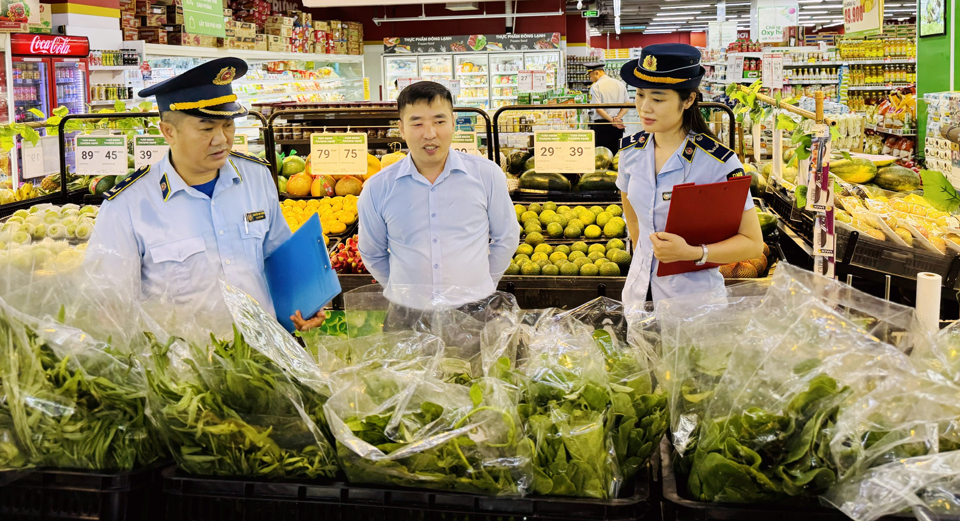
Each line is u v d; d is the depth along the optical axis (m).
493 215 2.72
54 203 4.51
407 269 2.66
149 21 10.65
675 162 2.52
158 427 1.33
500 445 1.26
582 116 7.68
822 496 1.21
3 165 5.96
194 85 2.02
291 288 2.17
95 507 1.32
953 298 3.03
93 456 1.34
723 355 1.42
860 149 5.98
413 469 1.26
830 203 2.63
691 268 2.50
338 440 1.27
